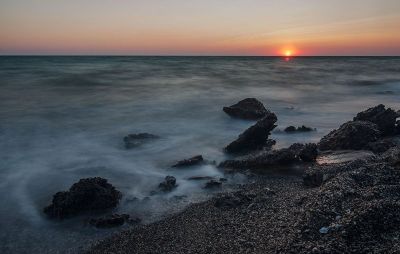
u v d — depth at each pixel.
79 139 22.31
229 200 12.52
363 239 8.43
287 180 14.80
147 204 13.02
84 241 10.66
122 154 19.27
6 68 74.88
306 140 21.73
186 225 11.30
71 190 12.64
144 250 10.04
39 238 10.85
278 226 10.05
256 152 19.09
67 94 39.88
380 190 10.48
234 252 9.24
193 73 71.62
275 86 53.62
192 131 24.77
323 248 8.27
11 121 26.39
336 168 13.61
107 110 31.75
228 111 29.52
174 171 16.53
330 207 9.95
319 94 46.44
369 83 59.94
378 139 18.47
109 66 91.62
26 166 17.20
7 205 13.01
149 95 40.84
